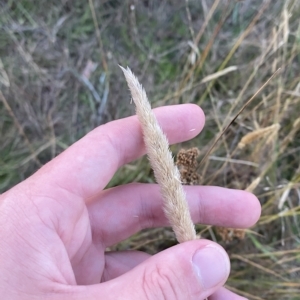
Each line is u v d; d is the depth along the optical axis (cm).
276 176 22
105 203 15
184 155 16
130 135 14
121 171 21
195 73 23
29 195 11
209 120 23
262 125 20
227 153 21
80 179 12
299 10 22
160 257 10
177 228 11
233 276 21
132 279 10
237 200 15
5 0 25
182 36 25
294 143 22
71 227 12
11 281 10
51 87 25
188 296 10
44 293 10
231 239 20
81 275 15
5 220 11
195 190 16
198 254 10
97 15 25
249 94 22
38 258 11
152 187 16
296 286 20
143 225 16
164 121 15
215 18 25
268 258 21
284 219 22
